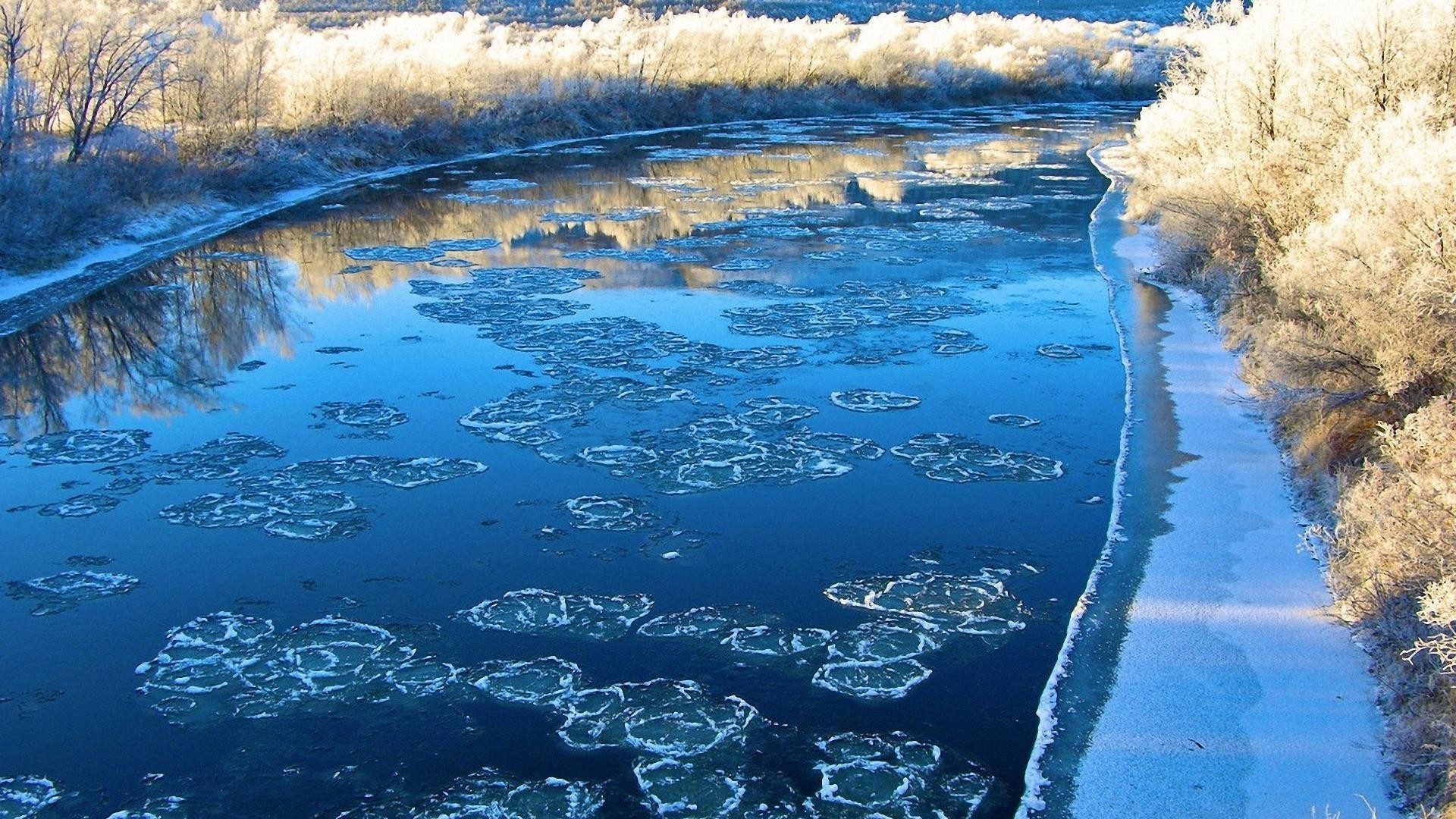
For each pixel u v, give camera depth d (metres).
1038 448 11.73
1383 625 7.63
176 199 22.75
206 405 13.12
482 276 19.09
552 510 10.46
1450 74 14.48
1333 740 6.94
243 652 8.26
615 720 7.51
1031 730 7.36
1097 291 17.80
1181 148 19.86
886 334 15.73
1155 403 12.61
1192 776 6.76
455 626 8.59
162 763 7.10
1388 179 10.84
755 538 9.95
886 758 7.12
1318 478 10.02
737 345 15.30
